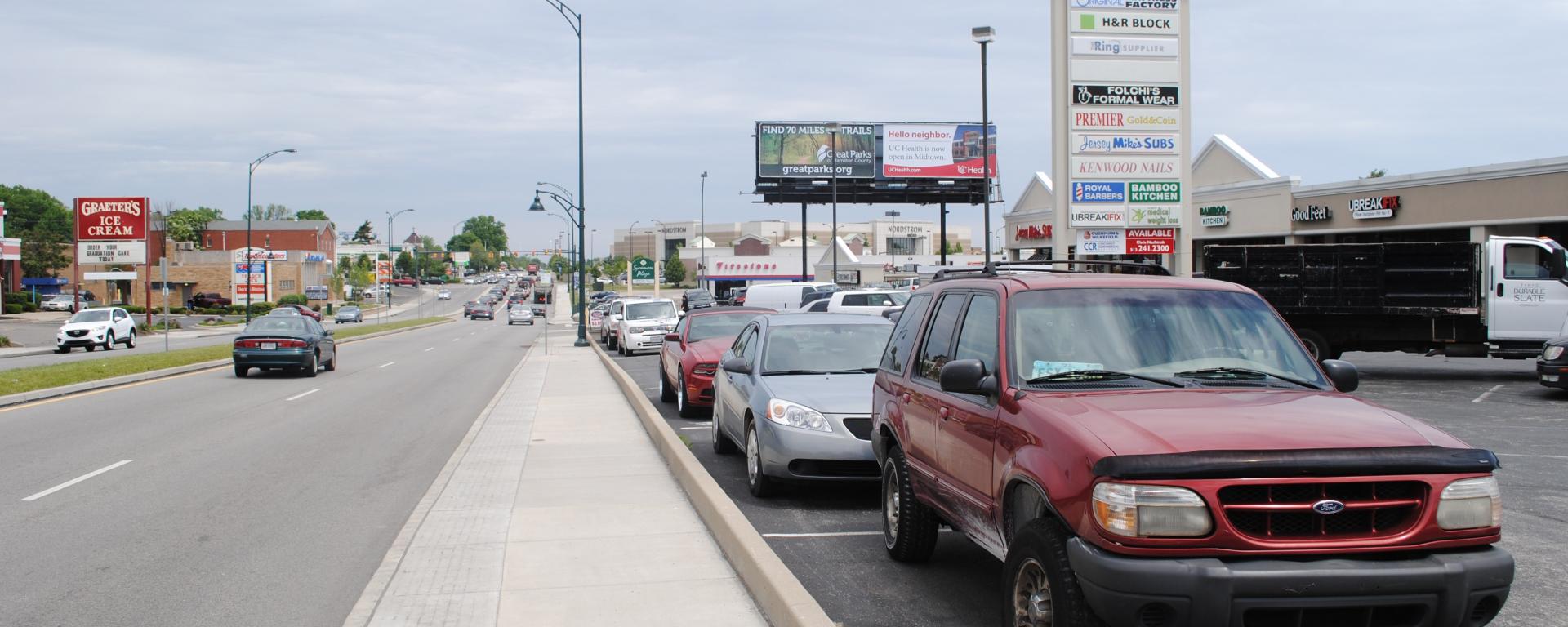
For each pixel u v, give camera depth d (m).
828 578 7.02
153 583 6.82
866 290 32.88
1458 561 4.24
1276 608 4.12
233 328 66.19
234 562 7.38
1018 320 5.74
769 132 64.00
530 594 6.29
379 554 7.62
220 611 6.21
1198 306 5.90
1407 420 4.83
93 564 7.29
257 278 94.25
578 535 7.83
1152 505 4.23
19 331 55.12
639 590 6.36
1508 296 19.39
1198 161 40.69
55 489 10.15
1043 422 4.91
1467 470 4.36
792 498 9.81
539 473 10.66
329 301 106.31
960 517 6.01
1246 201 37.03
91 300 81.31
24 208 132.75
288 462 11.88
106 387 22.27
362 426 15.30
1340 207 33.38
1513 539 7.79
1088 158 25.39
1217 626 4.11
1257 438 4.43
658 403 18.23
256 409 17.73
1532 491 9.60
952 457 6.06
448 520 8.38
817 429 9.13
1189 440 4.41
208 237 143.25
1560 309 19.19
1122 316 5.79
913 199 66.62
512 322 79.62
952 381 5.55
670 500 9.13
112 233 55.78
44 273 103.31
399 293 167.38
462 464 11.32
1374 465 4.28
